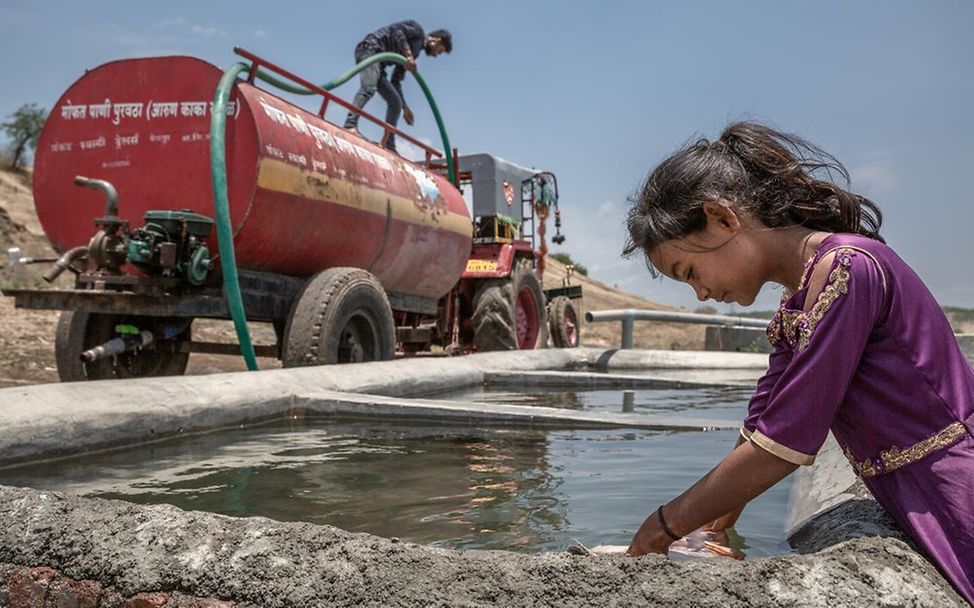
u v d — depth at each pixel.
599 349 10.27
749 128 1.57
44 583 1.46
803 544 1.77
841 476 2.26
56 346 6.06
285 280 6.18
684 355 10.17
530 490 2.59
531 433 3.79
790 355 1.49
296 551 1.36
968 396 1.39
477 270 9.44
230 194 5.48
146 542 1.44
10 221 18.58
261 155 5.43
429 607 1.23
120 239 5.00
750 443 1.45
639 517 2.24
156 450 3.36
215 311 5.45
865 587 1.22
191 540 1.42
